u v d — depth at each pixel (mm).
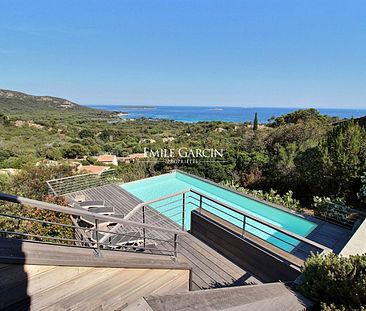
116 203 5879
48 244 1675
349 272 1489
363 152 5656
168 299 1154
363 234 3490
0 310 1355
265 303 1329
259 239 3195
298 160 6906
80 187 7395
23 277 1433
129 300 1979
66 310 1616
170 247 3631
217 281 2898
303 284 1624
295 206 5938
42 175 8148
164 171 11953
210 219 3857
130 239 3447
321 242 4055
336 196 5961
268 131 14383
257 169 8695
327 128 11383
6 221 3416
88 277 1713
